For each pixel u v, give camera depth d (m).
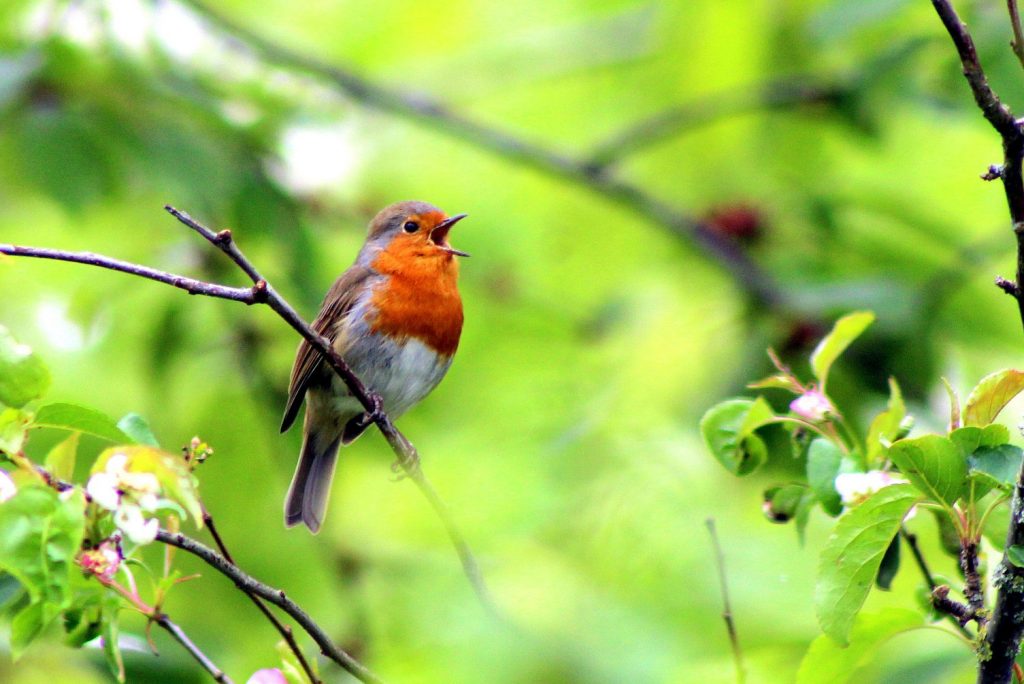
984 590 6.81
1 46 11.99
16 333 13.19
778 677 7.46
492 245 15.54
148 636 6.11
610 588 5.99
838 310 11.99
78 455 11.23
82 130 11.34
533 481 7.11
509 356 13.90
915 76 13.45
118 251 13.32
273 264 13.10
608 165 15.69
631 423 8.69
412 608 5.97
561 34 17.12
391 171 16.45
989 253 12.95
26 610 5.17
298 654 6.29
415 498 8.28
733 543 7.90
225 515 12.73
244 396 13.23
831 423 7.07
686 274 14.69
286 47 16.64
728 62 15.28
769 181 15.42
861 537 5.91
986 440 5.89
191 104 12.34
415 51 18.14
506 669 5.25
